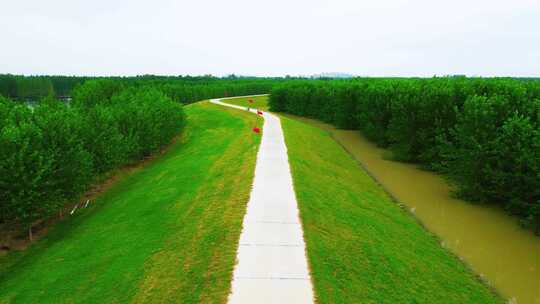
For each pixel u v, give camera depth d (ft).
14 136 55.83
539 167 52.03
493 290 37.96
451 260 43.52
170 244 39.93
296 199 48.01
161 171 84.12
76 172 63.05
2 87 358.23
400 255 38.88
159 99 133.28
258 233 38.29
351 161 93.91
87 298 33.96
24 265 48.47
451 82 95.55
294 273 31.09
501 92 73.10
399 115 96.99
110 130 83.76
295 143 90.07
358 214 49.32
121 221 55.11
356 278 32.12
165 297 29.78
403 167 90.89
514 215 59.06
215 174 64.03
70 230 58.95
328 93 177.88
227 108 177.58
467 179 64.39
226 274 30.91
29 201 53.26
